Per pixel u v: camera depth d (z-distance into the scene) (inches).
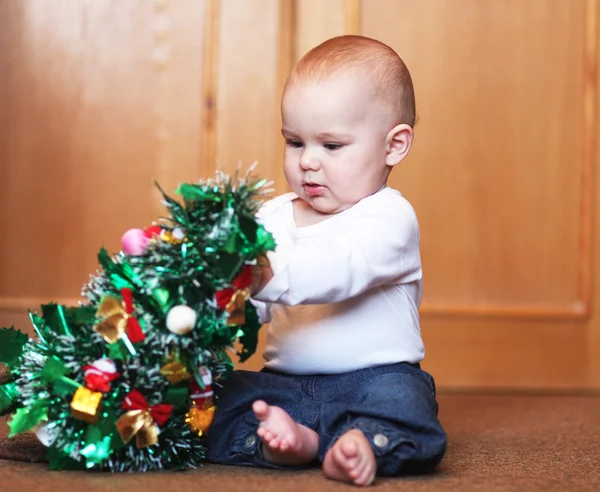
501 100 92.0
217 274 40.9
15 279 88.8
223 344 43.0
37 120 89.0
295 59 90.9
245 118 90.7
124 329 41.4
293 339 48.6
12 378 45.0
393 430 42.6
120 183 89.6
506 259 92.1
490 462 49.6
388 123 50.6
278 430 42.3
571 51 92.7
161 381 41.8
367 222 47.9
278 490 38.9
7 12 88.7
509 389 91.4
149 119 89.9
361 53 51.0
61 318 44.0
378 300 48.7
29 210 89.0
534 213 92.4
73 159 89.3
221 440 46.4
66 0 89.1
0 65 88.6
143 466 43.4
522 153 92.2
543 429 63.7
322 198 50.1
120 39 89.7
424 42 91.2
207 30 90.3
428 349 91.3
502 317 91.8
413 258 49.9
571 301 93.0
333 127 49.2
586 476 45.3
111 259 43.8
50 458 42.8
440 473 45.4
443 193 91.4
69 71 89.2
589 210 92.7
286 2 90.8
